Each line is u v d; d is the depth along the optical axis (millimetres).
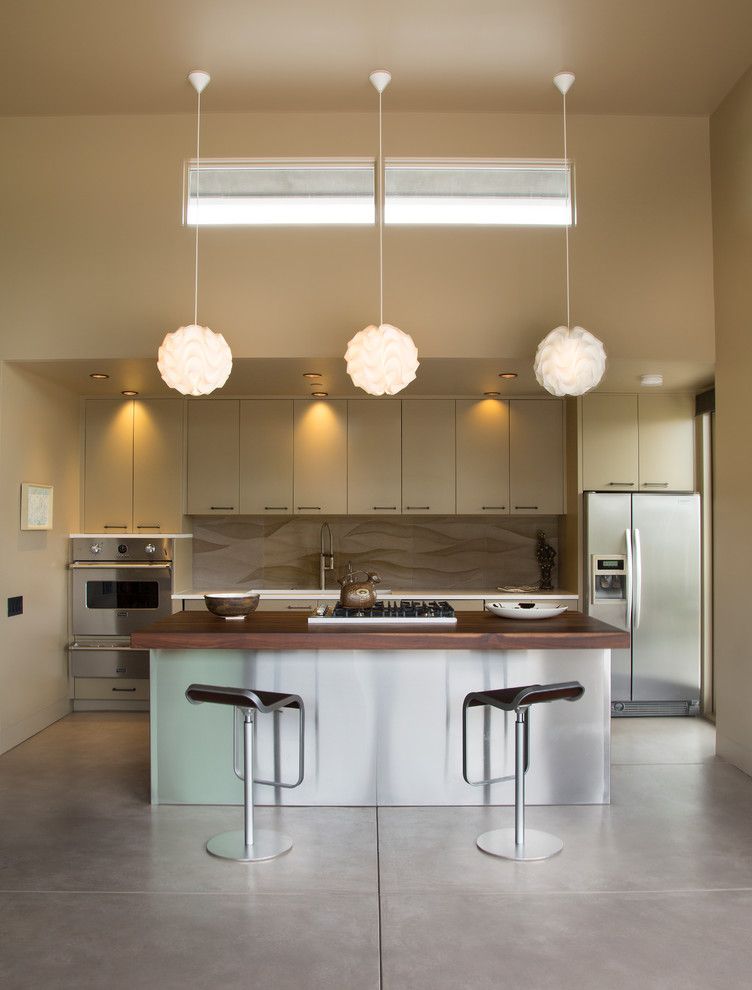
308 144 5070
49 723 5738
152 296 5055
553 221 5133
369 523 6805
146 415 6391
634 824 3828
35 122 5094
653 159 5109
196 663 4113
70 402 6180
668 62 4465
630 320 5070
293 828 3785
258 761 4098
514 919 2922
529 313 5055
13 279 5070
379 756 4070
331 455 6422
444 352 5043
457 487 6410
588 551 6008
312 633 3928
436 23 4070
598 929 2850
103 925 2889
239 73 4574
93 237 5074
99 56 4375
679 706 6016
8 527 5117
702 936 2801
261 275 5062
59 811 4031
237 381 5812
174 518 6355
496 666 4074
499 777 4078
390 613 4289
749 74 4547
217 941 2775
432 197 5125
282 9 3938
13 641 5172
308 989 2488
